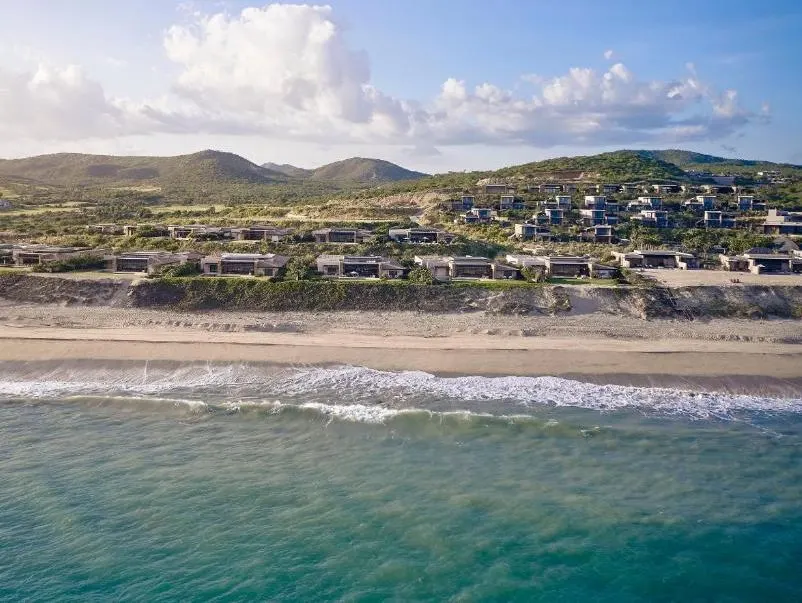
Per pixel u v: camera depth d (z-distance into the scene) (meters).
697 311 88.19
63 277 94.75
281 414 56.62
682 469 47.72
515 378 64.88
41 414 56.50
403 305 88.81
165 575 35.56
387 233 130.88
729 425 55.34
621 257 117.81
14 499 42.66
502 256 122.50
